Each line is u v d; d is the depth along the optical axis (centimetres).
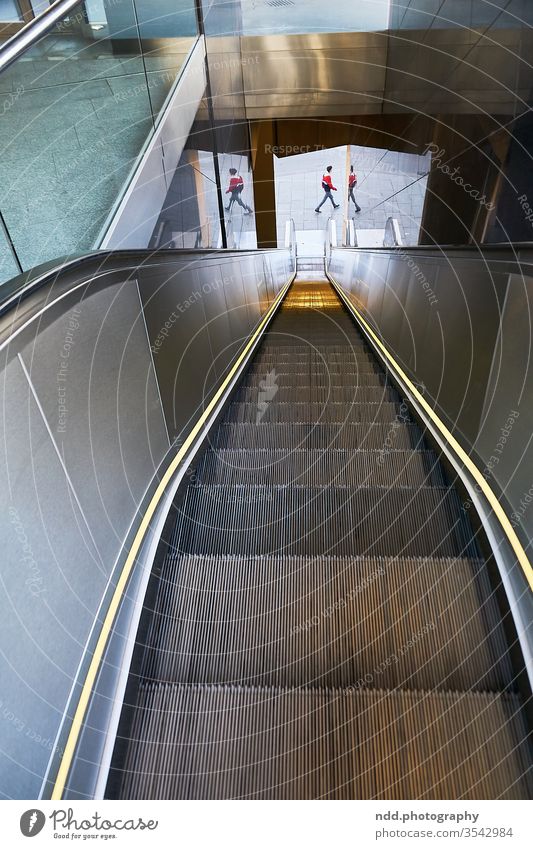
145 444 241
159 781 150
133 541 209
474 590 198
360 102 949
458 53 683
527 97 548
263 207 1330
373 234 1295
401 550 226
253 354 507
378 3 891
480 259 267
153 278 265
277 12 901
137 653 177
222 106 848
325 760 153
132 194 411
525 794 144
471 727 157
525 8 532
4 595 127
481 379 253
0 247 265
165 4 583
